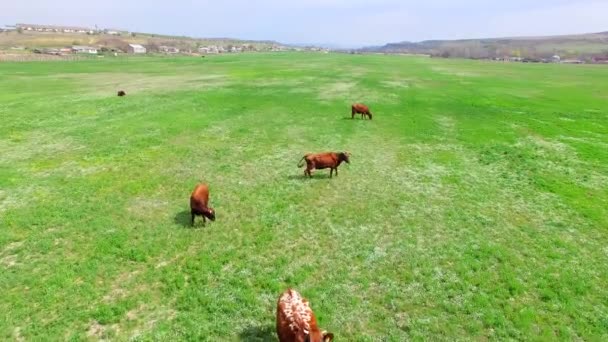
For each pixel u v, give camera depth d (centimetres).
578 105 4681
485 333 1097
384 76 7419
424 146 2841
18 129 2980
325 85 5772
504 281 1320
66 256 1388
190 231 1577
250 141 2823
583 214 1836
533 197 2017
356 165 2405
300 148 2703
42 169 2191
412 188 2083
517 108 4359
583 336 1091
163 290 1229
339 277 1321
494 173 2348
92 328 1070
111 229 1573
